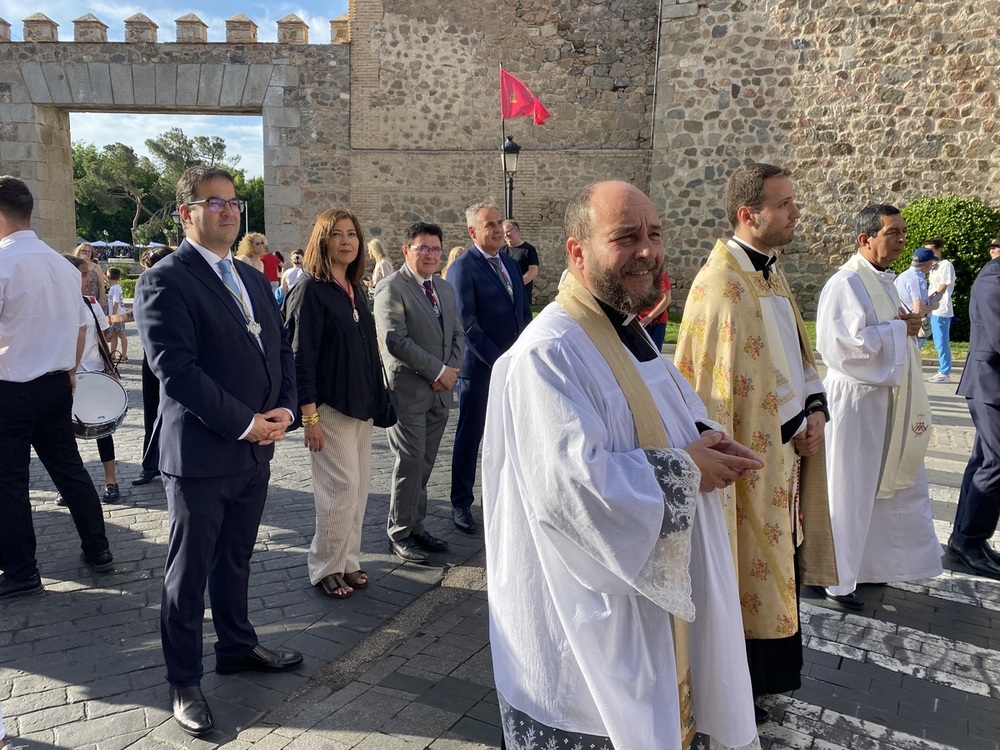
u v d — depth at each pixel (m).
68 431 4.05
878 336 3.71
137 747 2.69
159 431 2.84
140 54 15.67
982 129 12.59
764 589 2.72
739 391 2.77
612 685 1.72
